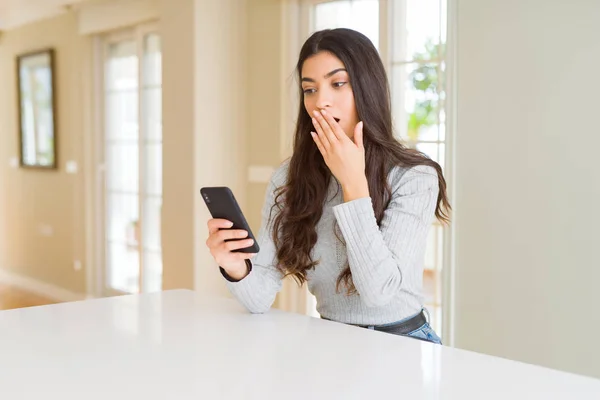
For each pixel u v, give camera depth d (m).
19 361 1.07
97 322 1.35
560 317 2.54
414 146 3.12
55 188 5.36
